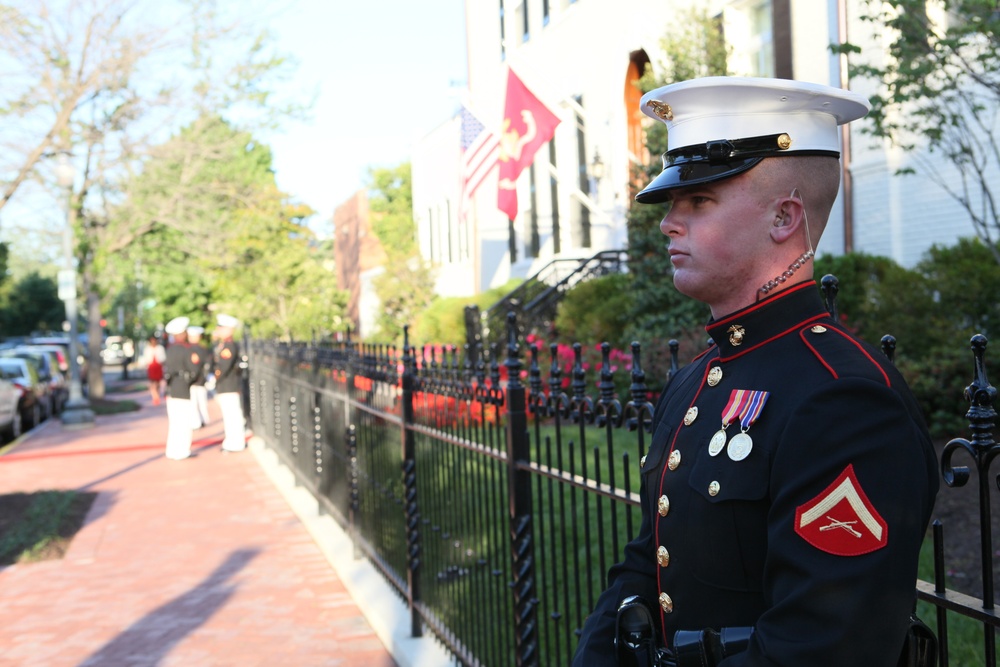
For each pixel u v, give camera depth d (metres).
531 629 3.66
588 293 14.77
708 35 11.42
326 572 7.29
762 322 1.69
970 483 6.11
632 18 16.20
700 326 10.87
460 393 4.47
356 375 7.37
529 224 21.55
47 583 7.36
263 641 5.81
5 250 40.16
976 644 4.11
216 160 20.66
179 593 6.94
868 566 1.39
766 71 12.93
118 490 11.58
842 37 10.62
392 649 5.40
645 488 1.94
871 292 9.27
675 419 1.85
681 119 1.75
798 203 1.69
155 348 27.81
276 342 13.47
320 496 9.06
